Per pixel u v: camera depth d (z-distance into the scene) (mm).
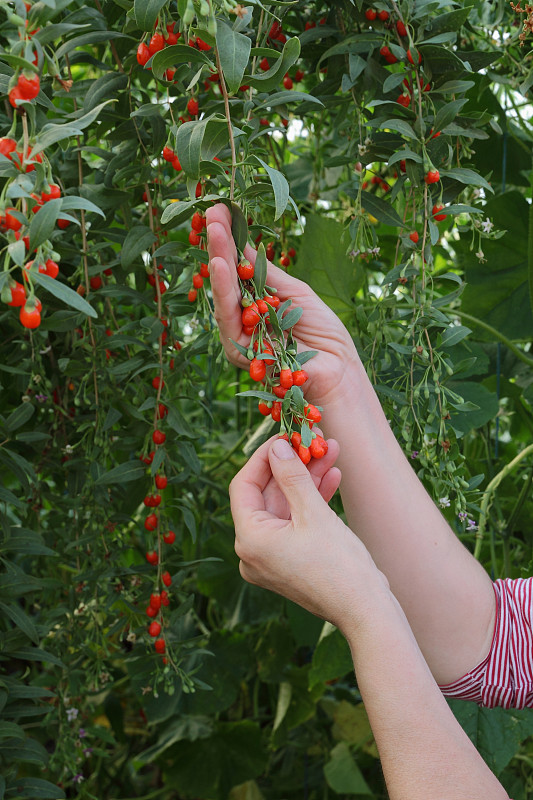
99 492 1218
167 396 1233
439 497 1059
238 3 757
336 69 1129
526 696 958
